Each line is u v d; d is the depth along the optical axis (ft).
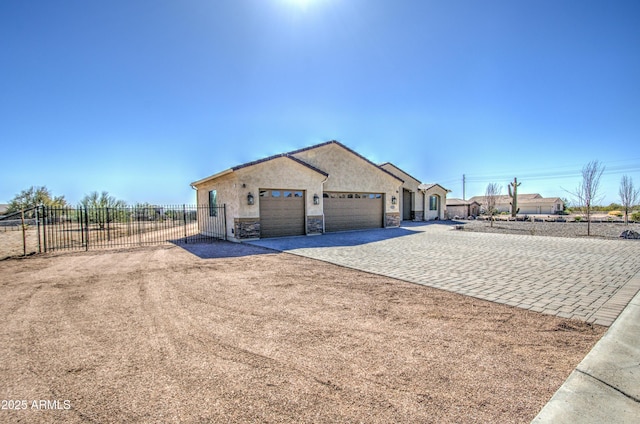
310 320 14.69
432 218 98.68
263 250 37.37
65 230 65.57
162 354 11.37
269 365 10.47
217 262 29.91
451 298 17.98
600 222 82.12
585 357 10.62
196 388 9.14
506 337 12.53
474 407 8.06
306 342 12.27
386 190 66.39
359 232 57.57
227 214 48.80
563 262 28.07
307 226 51.67
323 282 21.99
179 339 12.69
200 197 61.82
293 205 50.75
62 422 7.66
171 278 23.57
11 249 41.22
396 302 17.33
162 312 16.03
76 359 11.05
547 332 12.96
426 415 7.75
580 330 13.09
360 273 24.75
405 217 92.17
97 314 15.81
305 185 51.47
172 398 8.63
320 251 35.86
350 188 60.23
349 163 60.23
